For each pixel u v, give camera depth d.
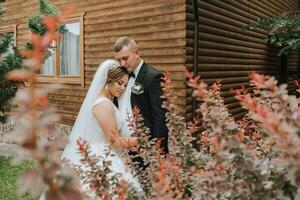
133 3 7.61
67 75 9.57
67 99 9.58
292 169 1.08
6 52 7.39
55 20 0.75
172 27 6.89
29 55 0.71
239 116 9.39
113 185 1.79
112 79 3.03
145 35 7.38
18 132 0.70
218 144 1.41
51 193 0.72
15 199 4.34
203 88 1.61
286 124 1.11
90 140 2.88
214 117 1.56
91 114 2.92
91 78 8.89
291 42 8.60
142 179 2.11
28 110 0.70
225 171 1.52
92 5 8.62
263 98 1.93
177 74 6.82
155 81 3.28
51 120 0.72
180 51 6.77
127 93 3.35
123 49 3.36
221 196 1.36
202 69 7.37
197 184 1.49
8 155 7.02
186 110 6.74
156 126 3.14
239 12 9.30
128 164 2.27
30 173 0.70
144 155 2.18
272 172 1.34
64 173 0.74
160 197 1.30
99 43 8.56
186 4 6.68
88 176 1.79
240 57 9.55
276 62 12.94
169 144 2.15
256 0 10.65
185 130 2.13
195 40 6.77
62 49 9.53
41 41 0.72
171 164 1.83
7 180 5.25
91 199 1.52
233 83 9.09
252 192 1.28
